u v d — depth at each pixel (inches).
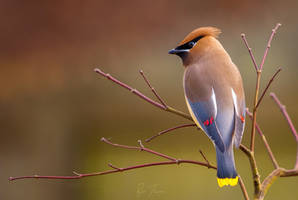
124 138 576.7
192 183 554.9
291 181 546.6
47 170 501.0
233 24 500.1
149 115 585.9
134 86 581.0
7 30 466.6
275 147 593.0
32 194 495.5
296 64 635.5
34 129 494.6
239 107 263.7
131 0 475.8
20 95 486.9
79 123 517.0
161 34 490.3
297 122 609.0
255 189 217.5
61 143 505.4
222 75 273.3
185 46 294.5
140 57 494.6
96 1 467.5
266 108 612.4
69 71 482.9
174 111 246.8
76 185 515.2
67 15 468.4
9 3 461.4
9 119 490.3
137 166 225.1
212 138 256.4
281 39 623.2
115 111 562.6
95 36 477.4
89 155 538.3
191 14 490.6
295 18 516.7
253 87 618.2
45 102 495.8
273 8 502.9
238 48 588.4
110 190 547.8
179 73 575.2
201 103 268.8
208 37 293.3
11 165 491.8
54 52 476.1
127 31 481.7
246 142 593.9
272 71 633.0
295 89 634.8
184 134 581.6
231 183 235.9
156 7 482.6
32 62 476.4
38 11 466.0
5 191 488.4
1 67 473.4
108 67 493.0
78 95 508.7
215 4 489.1
